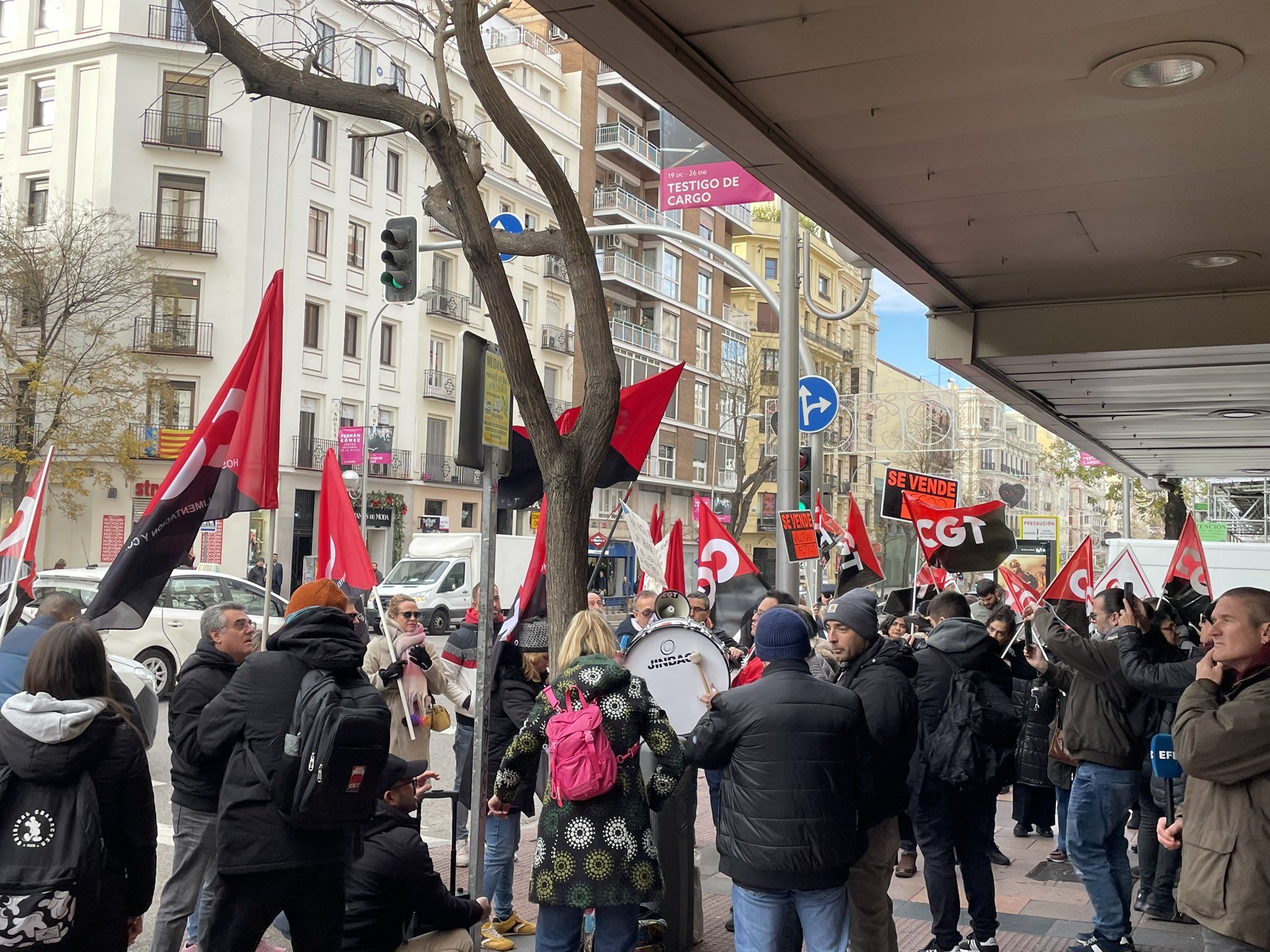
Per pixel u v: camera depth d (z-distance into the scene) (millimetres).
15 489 35406
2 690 5082
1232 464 23562
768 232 71000
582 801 4875
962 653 6492
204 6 6785
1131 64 5859
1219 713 3891
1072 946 6652
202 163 40906
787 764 4754
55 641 4125
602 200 58969
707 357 66375
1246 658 4016
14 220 38906
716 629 10609
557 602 6777
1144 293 10445
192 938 6297
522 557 16516
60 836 3918
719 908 7496
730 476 67688
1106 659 6402
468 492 51375
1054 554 34844
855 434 39094
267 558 6770
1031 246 9062
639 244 61281
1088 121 6625
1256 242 8805
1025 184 7672
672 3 5348
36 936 3838
